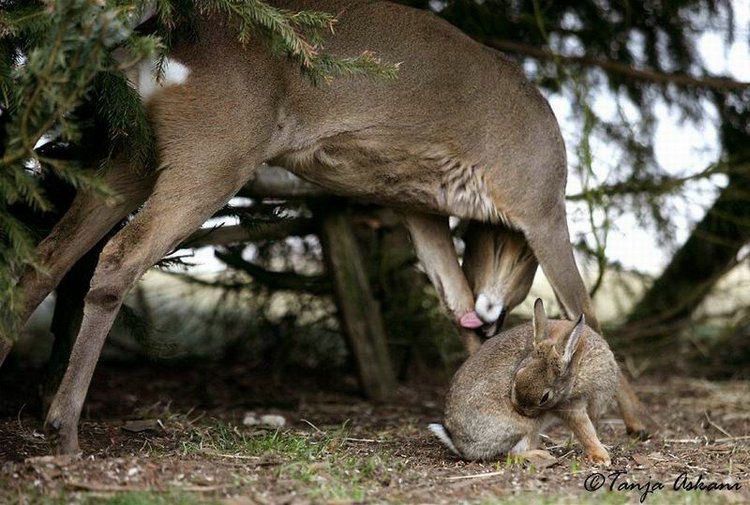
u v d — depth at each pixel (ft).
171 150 28.19
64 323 33.04
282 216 39.60
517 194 33.91
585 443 29.53
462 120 32.91
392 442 32.65
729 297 56.65
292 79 29.71
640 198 49.90
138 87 27.96
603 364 29.60
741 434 37.32
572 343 27.55
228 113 28.43
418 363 51.34
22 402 36.83
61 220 28.37
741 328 56.54
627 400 35.76
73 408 26.68
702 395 47.75
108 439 30.17
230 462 27.22
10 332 25.61
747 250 54.39
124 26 23.68
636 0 48.93
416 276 48.57
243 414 39.42
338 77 30.73
